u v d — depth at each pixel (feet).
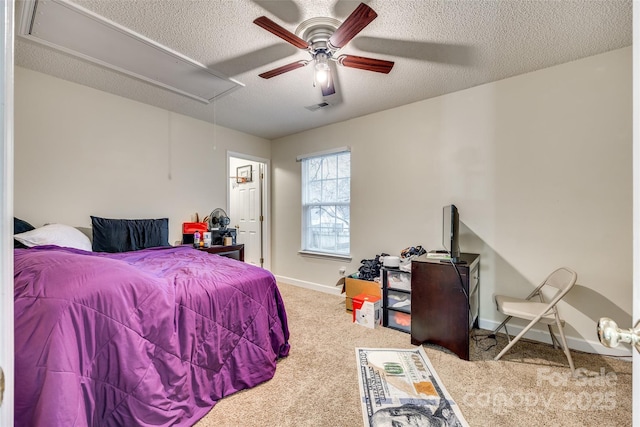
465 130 9.07
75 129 8.56
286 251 14.47
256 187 15.65
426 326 7.45
